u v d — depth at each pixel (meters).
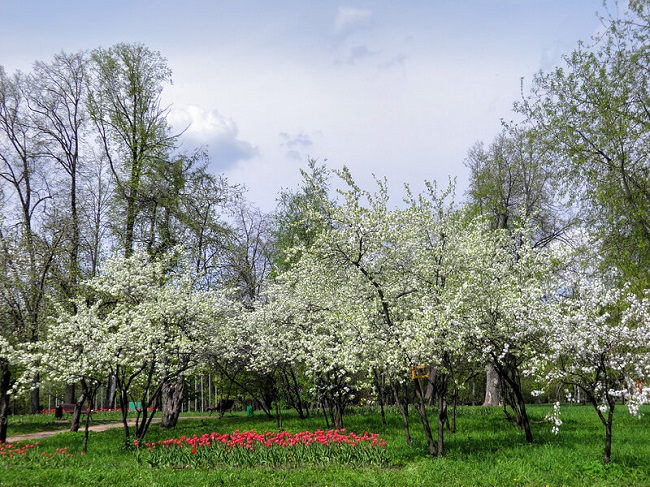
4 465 12.70
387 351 13.52
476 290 14.87
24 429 24.28
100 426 25.44
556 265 18.06
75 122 29.98
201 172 28.70
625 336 11.29
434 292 15.30
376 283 15.74
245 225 37.69
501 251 17.28
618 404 23.52
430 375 16.91
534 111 22.31
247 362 22.08
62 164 29.80
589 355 11.63
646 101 19.55
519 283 16.62
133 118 28.31
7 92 29.00
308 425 20.98
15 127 29.95
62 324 16.98
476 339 14.56
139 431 17.59
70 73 29.22
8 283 18.33
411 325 13.80
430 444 13.34
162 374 18.67
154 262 21.58
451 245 16.39
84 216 25.19
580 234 21.16
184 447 14.19
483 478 10.54
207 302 18.98
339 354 14.03
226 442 13.87
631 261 19.27
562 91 21.39
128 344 16.80
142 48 28.97
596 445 13.27
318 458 13.09
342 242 15.55
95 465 13.12
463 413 22.97
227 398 28.89
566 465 11.23
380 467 12.27
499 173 30.09
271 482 10.89
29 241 20.16
